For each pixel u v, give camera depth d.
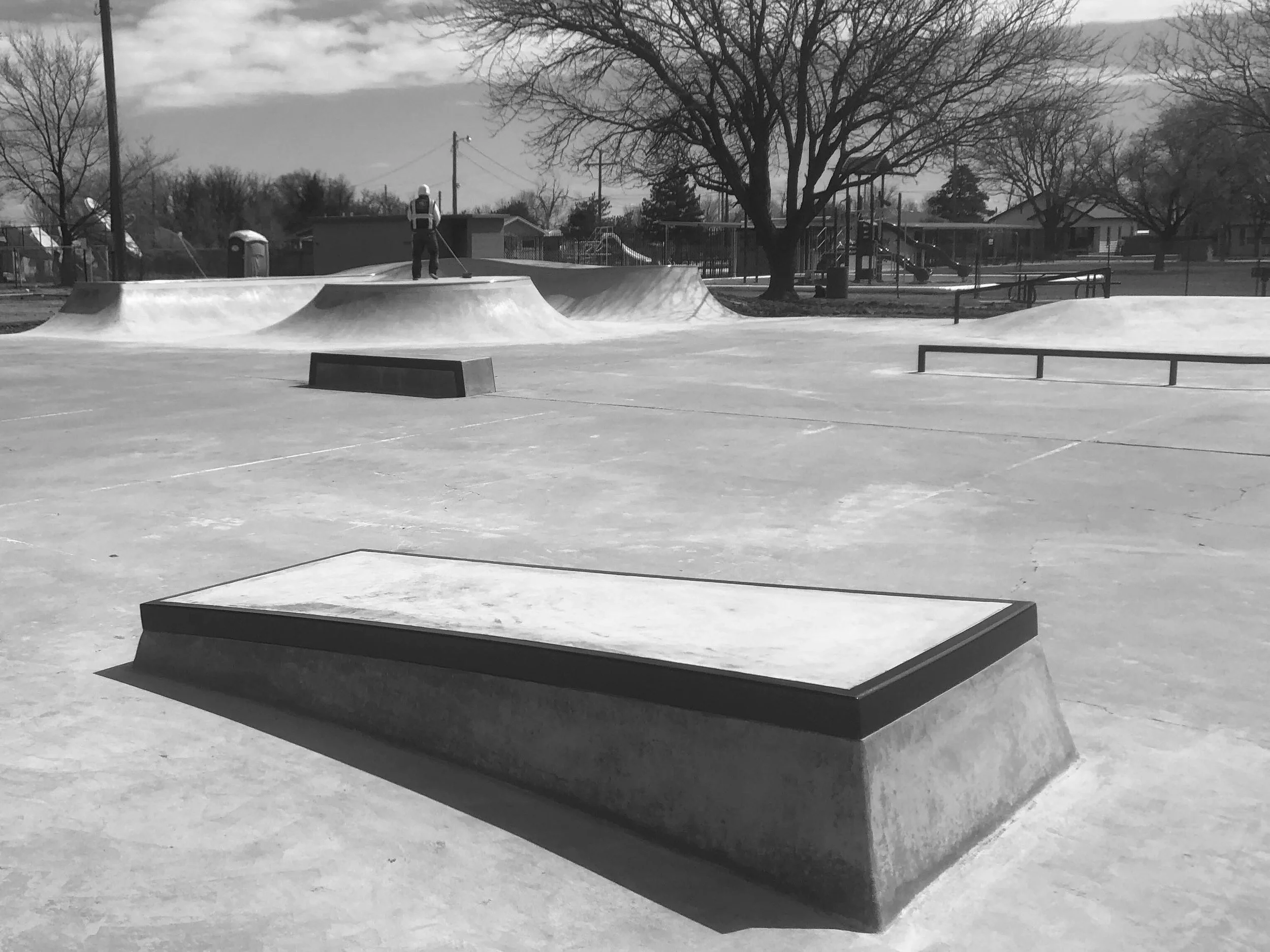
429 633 2.99
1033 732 2.88
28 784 2.79
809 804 2.36
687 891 2.37
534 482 6.88
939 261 65.94
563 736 2.76
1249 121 33.59
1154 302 19.16
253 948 2.11
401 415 9.84
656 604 3.25
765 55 28.36
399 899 2.30
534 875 2.41
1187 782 2.90
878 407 10.22
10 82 45.94
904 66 26.09
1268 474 6.98
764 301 29.14
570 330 20.83
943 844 2.46
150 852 2.46
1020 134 27.72
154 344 18.80
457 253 44.00
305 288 25.84
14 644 3.92
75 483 6.89
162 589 4.61
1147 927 2.24
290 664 3.30
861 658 2.60
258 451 8.02
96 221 49.50
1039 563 4.98
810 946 2.17
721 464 7.48
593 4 26.58
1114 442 8.19
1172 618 4.21
